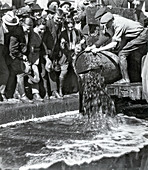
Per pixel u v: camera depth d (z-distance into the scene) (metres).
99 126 8.35
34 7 9.77
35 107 9.23
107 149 6.53
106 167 5.64
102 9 10.32
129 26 9.95
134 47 10.16
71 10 11.02
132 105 9.90
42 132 7.80
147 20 12.70
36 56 9.95
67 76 11.37
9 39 9.29
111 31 10.07
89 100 9.23
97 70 9.21
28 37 9.71
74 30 11.12
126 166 5.68
